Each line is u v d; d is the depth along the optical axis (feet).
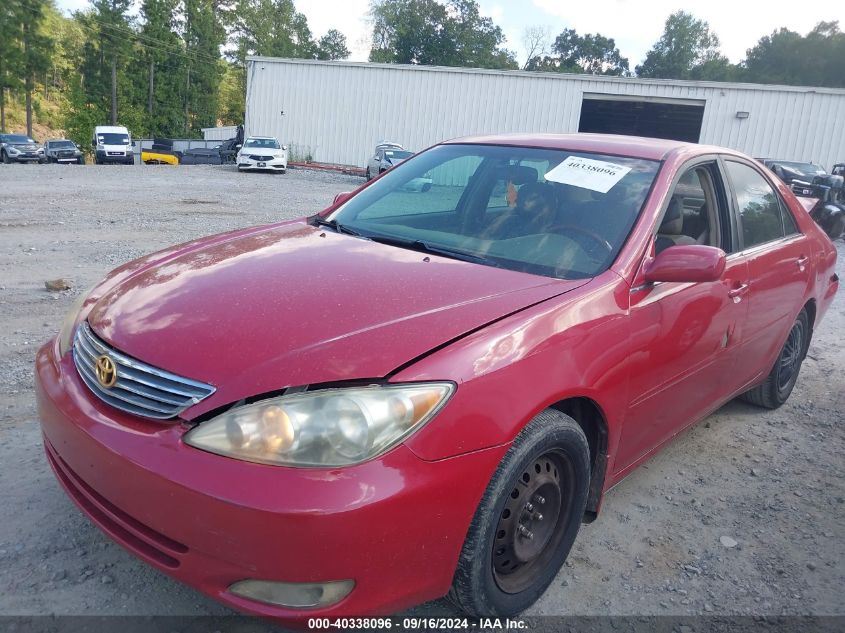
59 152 146.30
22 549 9.02
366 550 6.44
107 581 8.57
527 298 8.37
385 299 8.07
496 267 9.45
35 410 13.00
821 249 15.69
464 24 276.21
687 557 10.09
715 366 11.58
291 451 6.42
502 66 289.33
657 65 338.34
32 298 20.68
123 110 260.21
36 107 285.02
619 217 10.04
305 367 6.82
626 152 11.36
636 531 10.68
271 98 121.90
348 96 118.93
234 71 321.32
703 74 330.34
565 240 9.89
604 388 8.63
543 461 8.27
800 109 99.86
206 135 232.53
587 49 347.15
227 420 6.61
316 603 6.57
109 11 250.78
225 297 8.25
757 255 12.57
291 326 7.48
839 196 61.26
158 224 37.68
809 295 14.98
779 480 12.64
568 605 8.87
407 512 6.60
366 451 6.51
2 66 229.45
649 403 9.86
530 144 12.12
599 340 8.52
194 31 276.41
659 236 10.39
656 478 12.44
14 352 15.90
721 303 11.09
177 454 6.64
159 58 266.57
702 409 11.93
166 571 6.90
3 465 10.98
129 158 156.76
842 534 10.98
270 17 301.22
